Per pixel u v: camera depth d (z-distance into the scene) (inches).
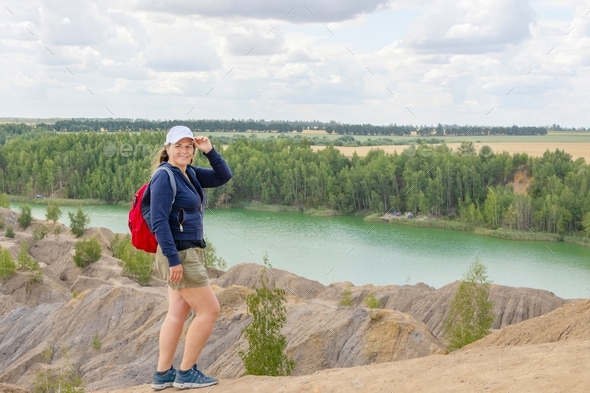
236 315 1636.3
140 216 342.6
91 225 4845.0
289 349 1413.6
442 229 4879.4
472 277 1393.9
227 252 3944.4
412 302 2460.6
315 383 345.1
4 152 6968.5
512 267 3558.1
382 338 1341.0
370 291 2615.7
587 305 721.0
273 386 350.3
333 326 1441.9
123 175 6289.4
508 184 5295.3
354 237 4500.5
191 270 341.7
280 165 6131.9
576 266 3599.9
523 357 348.2
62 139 6978.4
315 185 5846.5
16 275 2972.4
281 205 5959.6
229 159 6264.8
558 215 4549.7
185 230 338.3
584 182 4761.3
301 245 4195.4
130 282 3083.2
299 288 2746.1
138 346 1721.2
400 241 4352.9
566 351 343.0
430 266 3577.8
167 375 366.6
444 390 310.2
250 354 807.7
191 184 346.6
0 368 2005.4
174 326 360.5
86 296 2236.7
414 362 373.4
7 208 4953.3
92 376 1563.7
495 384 305.0
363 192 5718.5
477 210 4896.7
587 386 280.1
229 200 6102.4
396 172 5708.7
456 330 1359.5
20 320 2223.2
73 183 6373.0
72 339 1991.9
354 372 364.2
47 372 1334.9
